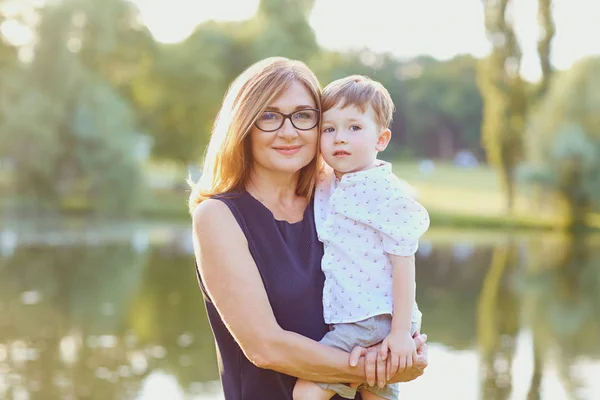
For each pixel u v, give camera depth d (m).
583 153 27.03
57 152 27.61
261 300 2.20
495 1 28.53
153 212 31.73
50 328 10.55
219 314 2.26
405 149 56.28
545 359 9.22
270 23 37.25
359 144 2.42
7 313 11.59
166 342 9.77
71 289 13.94
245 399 2.30
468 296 14.05
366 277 2.35
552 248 22.44
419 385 8.02
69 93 27.88
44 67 27.77
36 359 8.88
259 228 2.30
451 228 28.81
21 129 27.16
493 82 28.91
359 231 2.38
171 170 44.38
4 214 28.73
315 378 2.22
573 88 26.97
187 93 36.50
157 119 37.19
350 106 2.43
